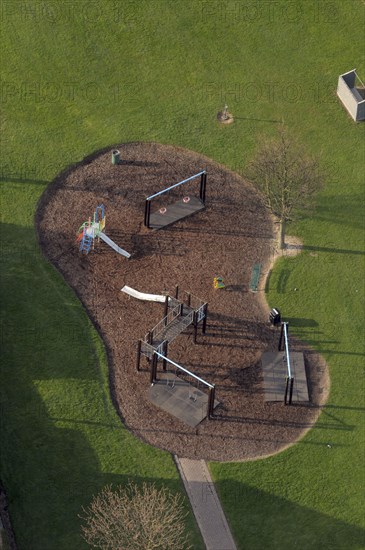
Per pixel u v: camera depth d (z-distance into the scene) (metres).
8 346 67.19
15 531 60.56
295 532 61.12
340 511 62.00
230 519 61.25
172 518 57.72
